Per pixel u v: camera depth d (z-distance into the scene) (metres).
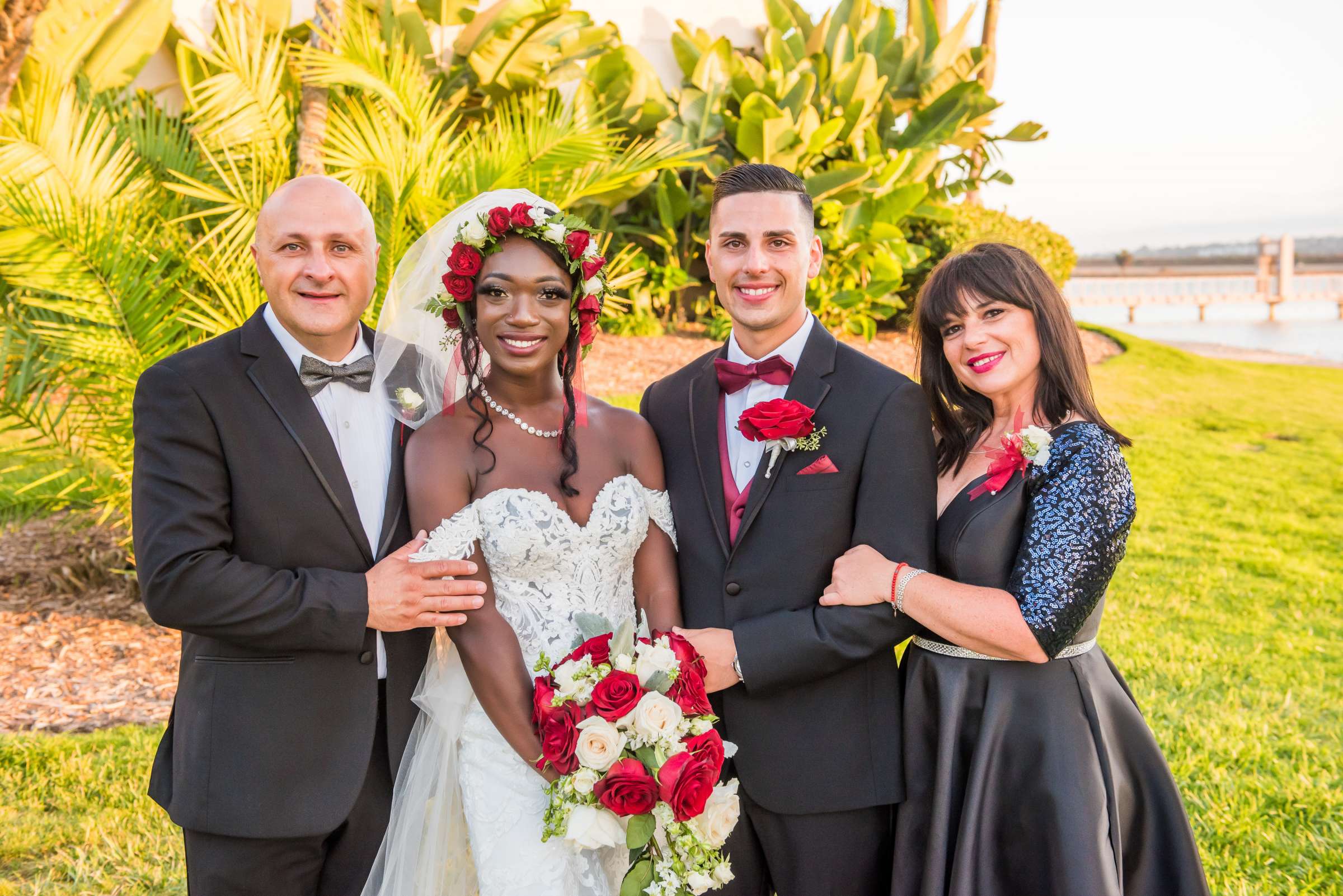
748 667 2.25
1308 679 5.01
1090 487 2.19
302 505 2.20
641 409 2.68
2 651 5.06
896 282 10.38
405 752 2.30
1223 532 7.67
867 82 10.31
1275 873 3.19
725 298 2.44
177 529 2.08
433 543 2.18
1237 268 36.34
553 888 2.11
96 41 6.50
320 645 2.11
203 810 2.14
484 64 8.21
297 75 5.93
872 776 2.35
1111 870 2.09
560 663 2.10
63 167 4.35
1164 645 5.45
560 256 2.23
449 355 2.36
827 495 2.33
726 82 10.09
